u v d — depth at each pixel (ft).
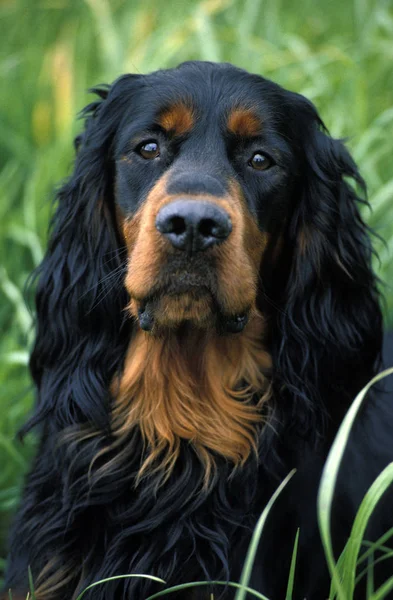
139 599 10.54
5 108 23.27
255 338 11.66
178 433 11.24
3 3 28.04
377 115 21.17
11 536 12.00
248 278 10.47
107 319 11.54
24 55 25.81
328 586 11.14
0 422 15.47
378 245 18.20
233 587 10.53
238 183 10.75
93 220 11.70
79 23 26.71
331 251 11.84
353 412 8.33
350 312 12.09
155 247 10.03
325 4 26.18
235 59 21.59
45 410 11.74
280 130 11.29
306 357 11.58
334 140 12.27
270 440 11.31
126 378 11.41
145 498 10.98
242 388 11.57
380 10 22.66
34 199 19.17
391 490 12.02
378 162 20.25
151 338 11.09
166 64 21.66
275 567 10.85
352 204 12.34
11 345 16.62
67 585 10.91
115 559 10.68
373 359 12.37
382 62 22.40
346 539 11.16
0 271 17.76
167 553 10.66
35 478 11.64
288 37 22.17
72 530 10.93
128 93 11.53
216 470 11.10
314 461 11.30
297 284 11.71
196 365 11.29
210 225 9.68
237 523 10.81
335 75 21.08
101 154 11.66
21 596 11.10
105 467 11.12
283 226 11.62
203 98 11.00
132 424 11.31
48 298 12.07
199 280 10.03
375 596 8.03
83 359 11.56
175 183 10.07
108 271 11.66
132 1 25.64
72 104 21.63
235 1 24.30
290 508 11.05
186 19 22.56
